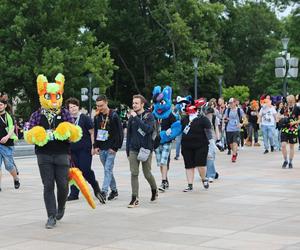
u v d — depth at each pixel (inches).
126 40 2233.0
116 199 442.0
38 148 340.8
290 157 672.4
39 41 1697.8
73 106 424.8
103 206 409.4
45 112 342.0
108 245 287.9
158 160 494.0
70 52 1701.5
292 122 661.3
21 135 1449.3
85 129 424.8
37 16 1686.8
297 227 327.0
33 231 326.0
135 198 404.5
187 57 2105.1
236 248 276.8
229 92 2367.1
